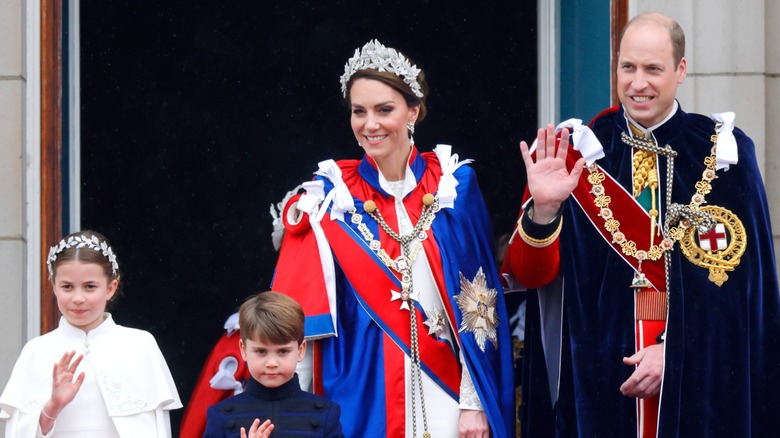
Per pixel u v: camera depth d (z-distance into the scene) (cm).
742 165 2531
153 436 2430
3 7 2878
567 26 3130
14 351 2827
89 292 2423
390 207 2569
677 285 2488
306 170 4138
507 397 2553
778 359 2509
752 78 2958
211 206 4088
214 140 4106
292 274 2542
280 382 2286
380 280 2519
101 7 4028
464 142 4012
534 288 2617
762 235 2517
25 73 2888
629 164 2547
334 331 2505
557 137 2575
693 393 2472
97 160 4022
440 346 2520
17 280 2839
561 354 2572
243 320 2277
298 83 4147
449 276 2533
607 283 2527
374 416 2483
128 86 4050
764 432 2503
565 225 2548
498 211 3975
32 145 2881
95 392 2417
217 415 2272
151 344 2480
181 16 4084
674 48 2500
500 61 4012
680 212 2508
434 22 4053
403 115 2547
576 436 2564
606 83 3003
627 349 2514
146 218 4053
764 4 2973
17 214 2853
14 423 2381
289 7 4138
